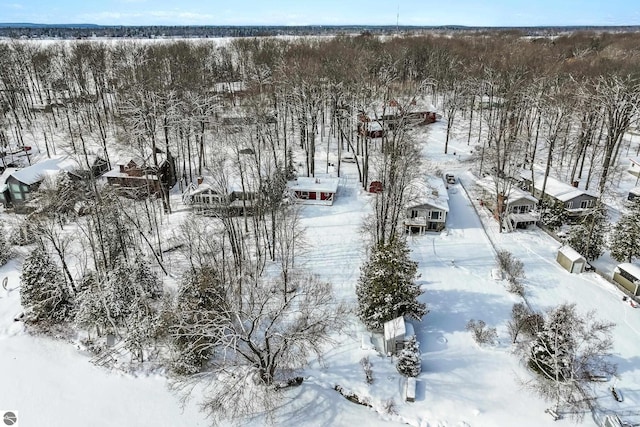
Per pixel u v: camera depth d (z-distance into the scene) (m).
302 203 59.84
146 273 41.00
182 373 34.62
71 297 42.19
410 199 50.47
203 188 57.00
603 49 129.62
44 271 40.19
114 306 38.31
